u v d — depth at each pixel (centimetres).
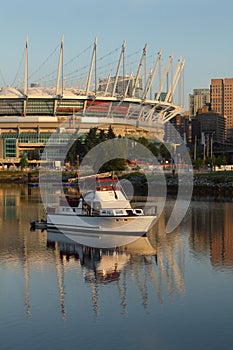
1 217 8638
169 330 3372
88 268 4934
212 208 9438
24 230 7206
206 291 4131
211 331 3344
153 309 3744
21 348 3127
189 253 5531
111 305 3847
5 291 4200
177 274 4634
